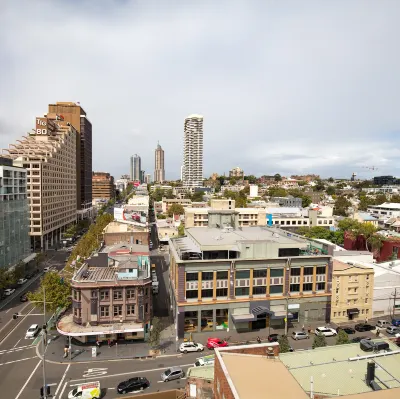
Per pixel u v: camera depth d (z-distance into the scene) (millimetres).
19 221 100312
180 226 141375
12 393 43406
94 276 61438
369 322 67938
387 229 153125
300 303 65000
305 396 23781
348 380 30969
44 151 144250
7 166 93312
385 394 23594
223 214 89188
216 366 29125
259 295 63375
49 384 45438
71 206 184000
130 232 99625
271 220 143500
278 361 28938
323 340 47250
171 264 74312
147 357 53062
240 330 62594
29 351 54625
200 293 60562
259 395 23562
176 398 41281
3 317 68562
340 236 130125
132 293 58125
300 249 70688
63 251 133875
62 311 67688
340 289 68188
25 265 98750
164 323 66250
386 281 73000
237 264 62000
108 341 56844
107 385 45406
